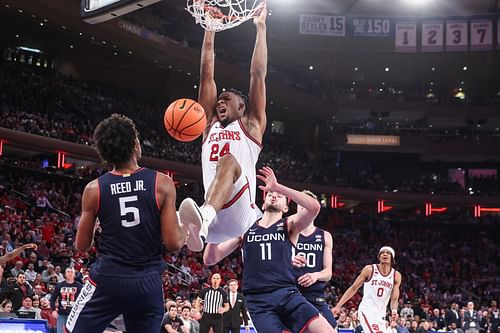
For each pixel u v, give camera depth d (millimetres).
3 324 10289
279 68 42125
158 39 31734
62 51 34250
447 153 42469
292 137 44031
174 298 17688
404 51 38875
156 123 34438
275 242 6219
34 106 28781
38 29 32094
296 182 37188
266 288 6148
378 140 42750
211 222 5035
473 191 40812
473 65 40719
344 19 39125
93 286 4043
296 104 40781
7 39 32156
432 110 42969
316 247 7918
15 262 16781
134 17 30922
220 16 5961
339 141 42812
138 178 4133
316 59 41344
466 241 38281
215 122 5551
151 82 37375
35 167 26828
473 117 42750
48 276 15969
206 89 5727
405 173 45281
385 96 43531
